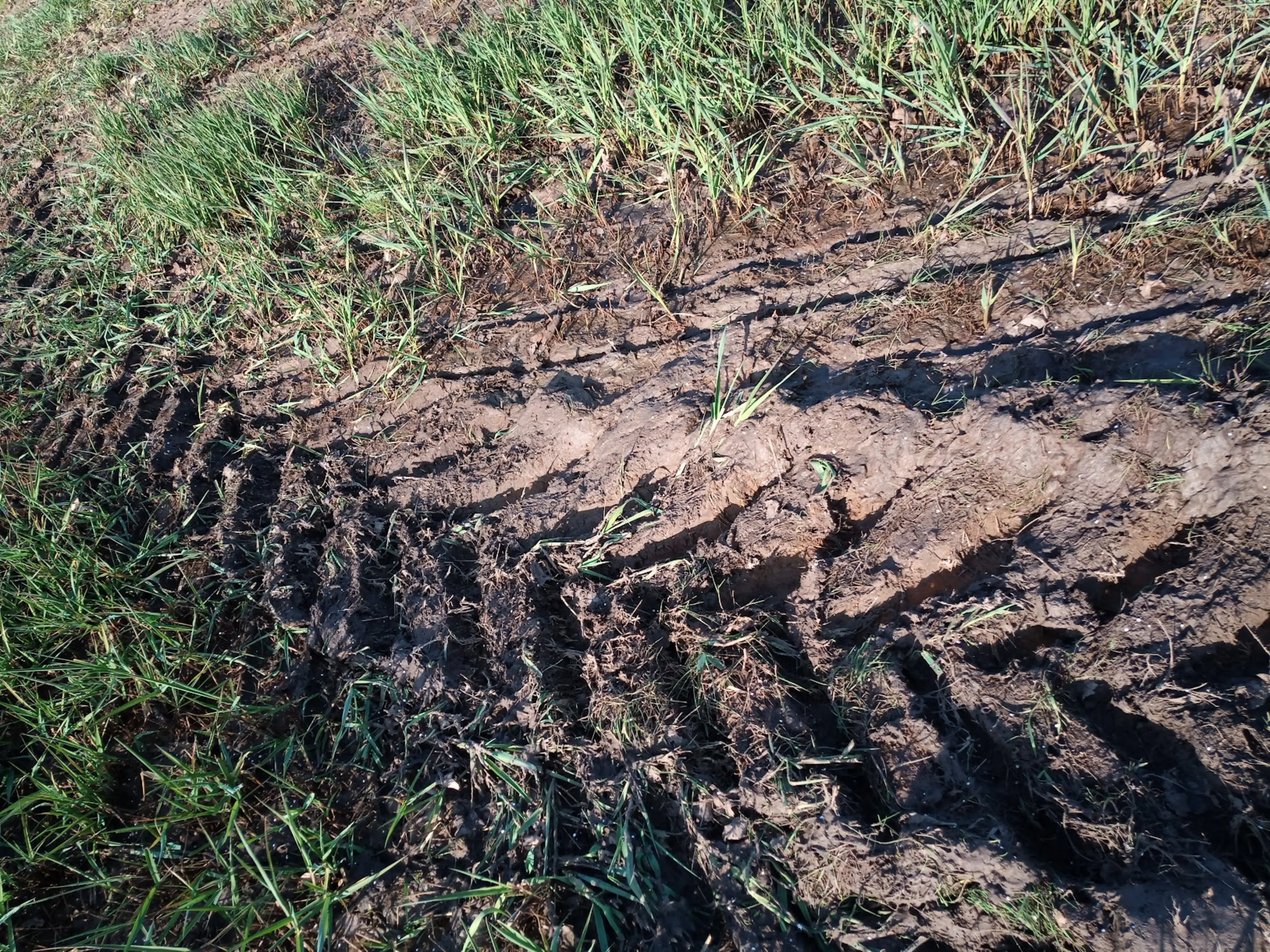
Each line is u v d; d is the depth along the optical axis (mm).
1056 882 1693
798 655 2285
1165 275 2443
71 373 4250
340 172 4523
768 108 3590
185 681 2783
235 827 2195
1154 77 2887
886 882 1820
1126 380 2209
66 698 2699
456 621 2619
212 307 4168
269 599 2898
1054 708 1913
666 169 3461
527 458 3018
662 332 3127
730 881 1932
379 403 3453
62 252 5031
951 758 1949
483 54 4180
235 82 5742
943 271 2797
